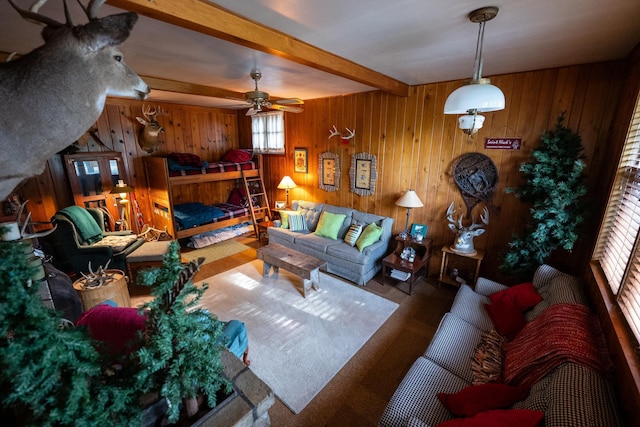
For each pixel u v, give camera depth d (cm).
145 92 117
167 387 84
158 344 83
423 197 375
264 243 521
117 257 345
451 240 361
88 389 73
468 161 331
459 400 148
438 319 297
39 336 66
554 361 147
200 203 551
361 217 420
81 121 100
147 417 92
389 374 227
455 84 326
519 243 268
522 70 281
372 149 411
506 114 300
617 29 177
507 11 155
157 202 475
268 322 289
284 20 168
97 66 98
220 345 105
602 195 241
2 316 63
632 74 212
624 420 119
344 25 175
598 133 256
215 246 507
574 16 159
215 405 97
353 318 297
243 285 364
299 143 507
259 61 254
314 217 471
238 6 151
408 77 314
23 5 149
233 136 619
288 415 194
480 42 190
